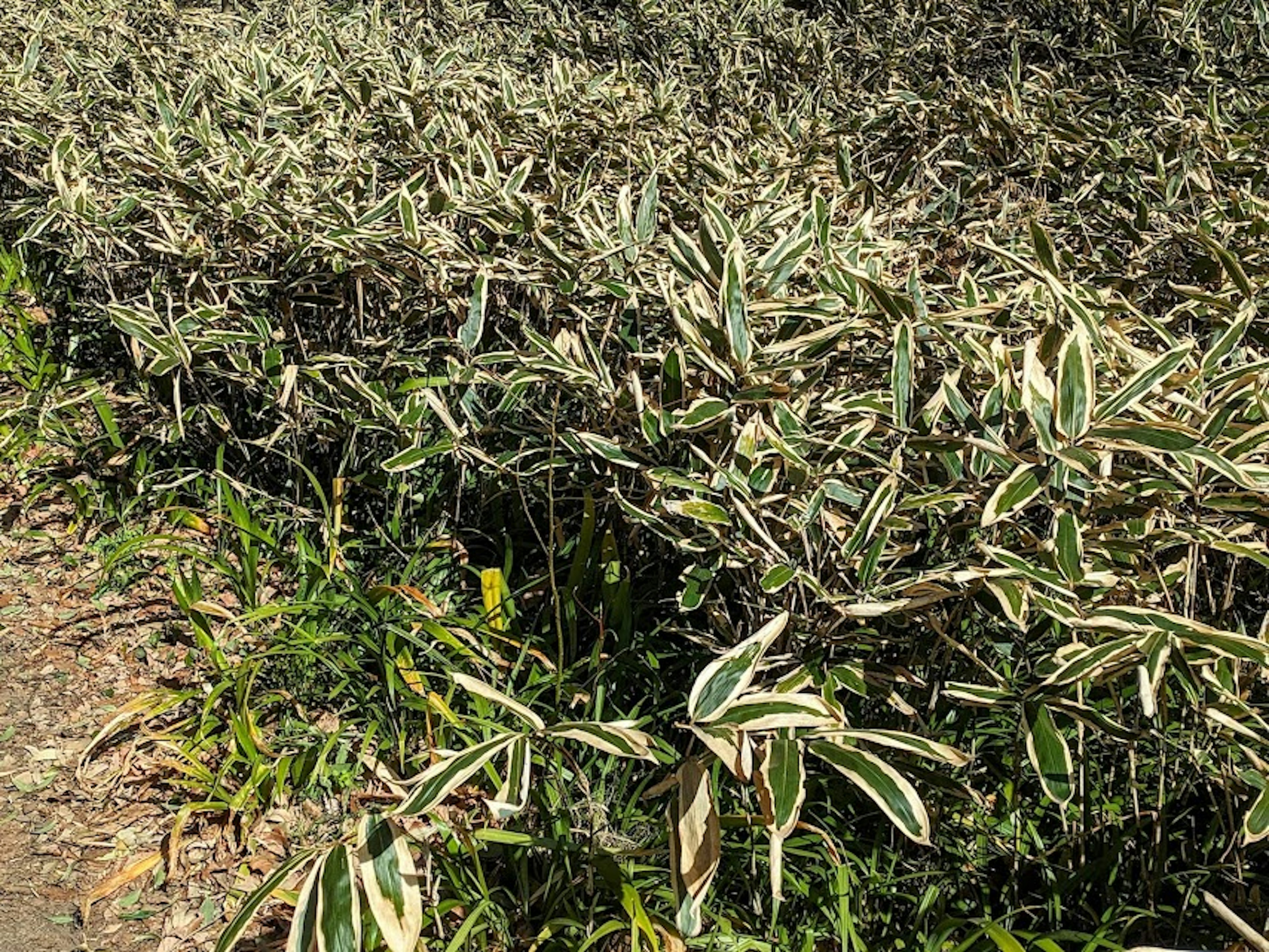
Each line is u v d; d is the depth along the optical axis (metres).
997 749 2.56
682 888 1.64
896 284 3.31
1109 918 2.14
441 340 3.27
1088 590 2.16
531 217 3.42
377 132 4.74
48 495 3.96
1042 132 4.60
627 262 3.20
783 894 2.31
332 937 1.54
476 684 1.85
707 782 1.70
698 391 2.67
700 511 2.17
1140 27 5.79
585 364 2.85
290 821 2.72
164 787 2.85
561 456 3.22
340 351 3.84
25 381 4.39
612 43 6.64
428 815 2.49
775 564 2.18
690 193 4.06
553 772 2.53
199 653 3.21
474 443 3.22
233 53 5.78
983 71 6.14
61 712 3.09
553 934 2.27
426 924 2.25
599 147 4.50
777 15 6.78
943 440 2.16
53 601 3.49
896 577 2.29
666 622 2.81
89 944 2.45
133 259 4.07
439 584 3.30
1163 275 3.49
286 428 3.36
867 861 2.36
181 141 4.68
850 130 5.05
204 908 2.54
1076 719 2.03
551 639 3.01
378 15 6.73
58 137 4.80
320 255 3.58
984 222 3.96
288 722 2.94
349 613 3.12
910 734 1.84
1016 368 2.42
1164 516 2.38
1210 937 2.15
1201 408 2.25
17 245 4.94
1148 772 2.45
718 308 2.64
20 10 6.70
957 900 2.33
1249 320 2.42
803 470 2.28
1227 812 2.12
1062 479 1.99
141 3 6.90
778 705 1.71
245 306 3.64
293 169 4.00
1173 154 4.61
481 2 7.52
